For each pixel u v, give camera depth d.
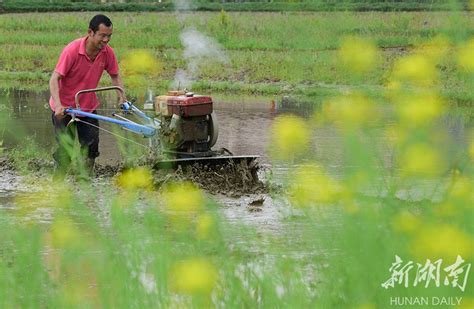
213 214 6.03
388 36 46.66
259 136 20.98
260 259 6.30
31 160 16.61
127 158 13.80
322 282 5.33
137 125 14.08
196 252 5.79
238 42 49.25
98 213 7.73
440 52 5.06
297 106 28.38
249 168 13.94
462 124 19.33
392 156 4.97
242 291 5.54
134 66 9.51
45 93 33.31
